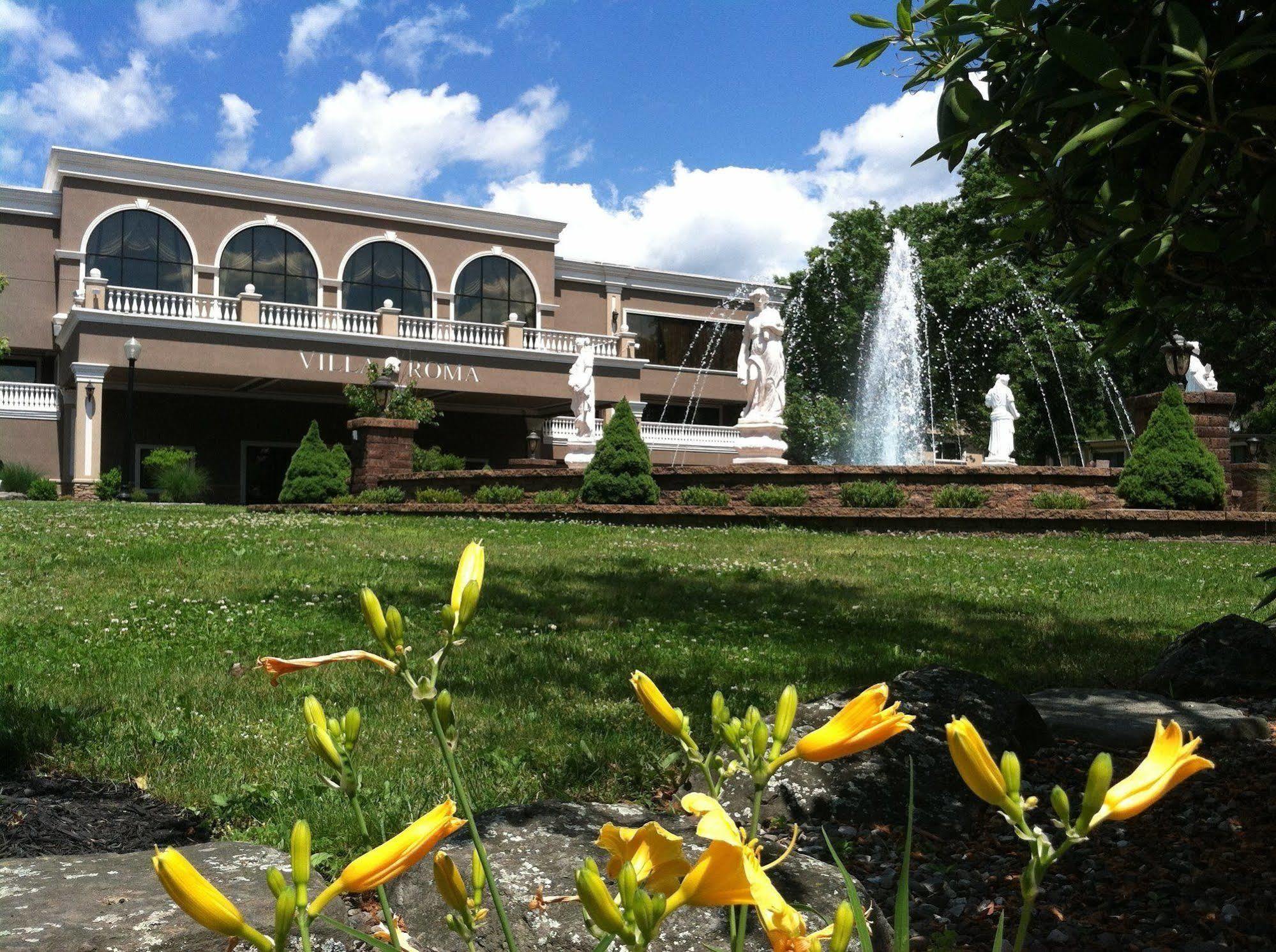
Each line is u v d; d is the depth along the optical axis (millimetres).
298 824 738
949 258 34812
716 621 8180
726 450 36000
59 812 3557
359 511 20797
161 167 30891
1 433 28797
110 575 9852
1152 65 2236
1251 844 3404
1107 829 3629
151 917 2270
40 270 30453
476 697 5504
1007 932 2863
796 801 3770
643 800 4098
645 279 39531
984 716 4246
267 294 32688
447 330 32812
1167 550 14234
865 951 782
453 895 861
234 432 32656
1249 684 5602
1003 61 2904
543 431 34938
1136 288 3068
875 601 9453
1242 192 2766
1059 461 35250
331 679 5836
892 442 28703
